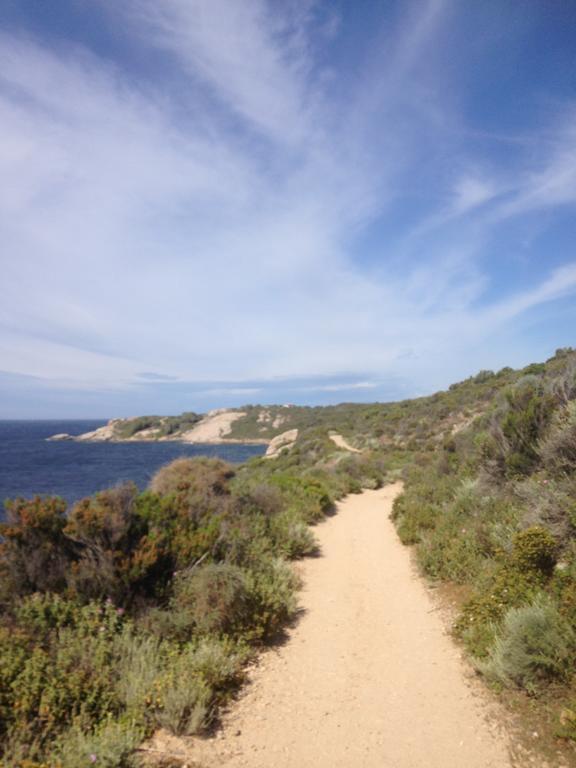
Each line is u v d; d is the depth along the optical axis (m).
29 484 34.91
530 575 5.78
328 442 45.03
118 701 4.07
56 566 5.55
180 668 4.45
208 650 4.82
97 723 3.81
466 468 13.66
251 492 12.12
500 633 5.18
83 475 41.22
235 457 66.00
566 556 5.88
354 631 6.44
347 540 12.00
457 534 8.89
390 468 28.86
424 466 24.86
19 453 72.50
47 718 3.67
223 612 5.70
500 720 4.11
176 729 3.88
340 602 7.59
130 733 3.54
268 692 4.76
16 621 4.84
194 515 8.27
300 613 7.10
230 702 4.51
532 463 9.17
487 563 7.33
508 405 10.99
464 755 3.73
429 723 4.19
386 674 5.18
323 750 3.84
